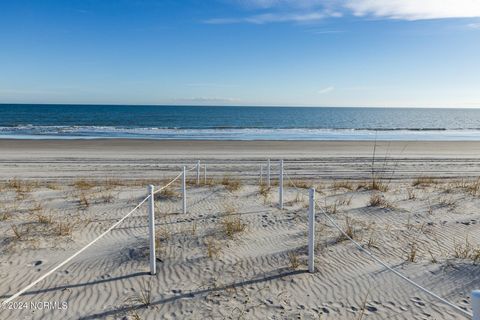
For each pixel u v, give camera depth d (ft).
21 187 42.98
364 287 17.63
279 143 112.06
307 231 25.67
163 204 33.86
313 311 15.57
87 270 19.47
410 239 24.03
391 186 44.62
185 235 24.73
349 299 16.57
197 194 38.14
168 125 216.54
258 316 15.19
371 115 420.36
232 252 21.81
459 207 32.07
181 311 15.57
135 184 46.52
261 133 156.25
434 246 22.80
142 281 18.25
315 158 79.36
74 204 33.73
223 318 15.05
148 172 60.59
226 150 94.02
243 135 145.38
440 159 79.30
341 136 144.46
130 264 20.21
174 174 58.65
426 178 52.21
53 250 22.18
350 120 302.04
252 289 17.43
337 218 28.96
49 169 63.26
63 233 25.05
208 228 26.32
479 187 40.75
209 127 197.26
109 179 53.11
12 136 131.64
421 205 32.94
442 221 27.94
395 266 19.85
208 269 19.54
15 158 76.64
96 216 29.71
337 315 15.28
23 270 19.40
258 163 71.51
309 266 19.25
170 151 91.15
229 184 43.34
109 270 19.47
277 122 261.85
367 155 85.97
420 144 113.50
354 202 34.50
